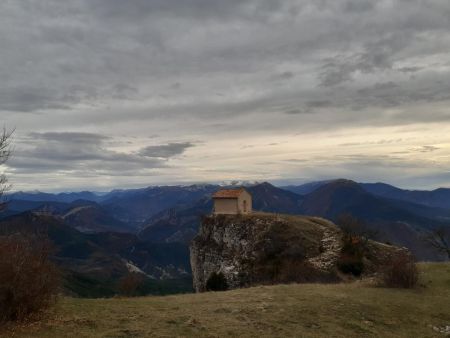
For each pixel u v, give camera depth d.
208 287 85.31
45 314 19.97
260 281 73.38
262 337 19.83
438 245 64.75
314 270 67.62
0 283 17.75
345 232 77.50
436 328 24.86
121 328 19.27
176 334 18.97
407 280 35.19
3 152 18.84
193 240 111.69
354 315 25.61
